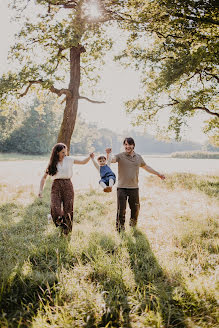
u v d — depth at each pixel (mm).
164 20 11016
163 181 12766
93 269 3387
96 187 11375
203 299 2678
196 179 13602
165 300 2742
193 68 12000
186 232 4676
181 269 3309
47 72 14641
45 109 69375
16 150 71188
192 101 15570
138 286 2924
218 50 11016
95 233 4621
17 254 3904
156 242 4289
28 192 10281
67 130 15125
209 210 6309
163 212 6363
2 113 17312
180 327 2385
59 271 3211
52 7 14531
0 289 2879
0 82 14758
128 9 12172
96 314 2480
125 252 3857
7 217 6301
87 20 12195
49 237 4668
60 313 2498
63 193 4773
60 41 14109
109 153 5312
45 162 38531
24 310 2555
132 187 5254
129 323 2398
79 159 4984
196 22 10461
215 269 3307
